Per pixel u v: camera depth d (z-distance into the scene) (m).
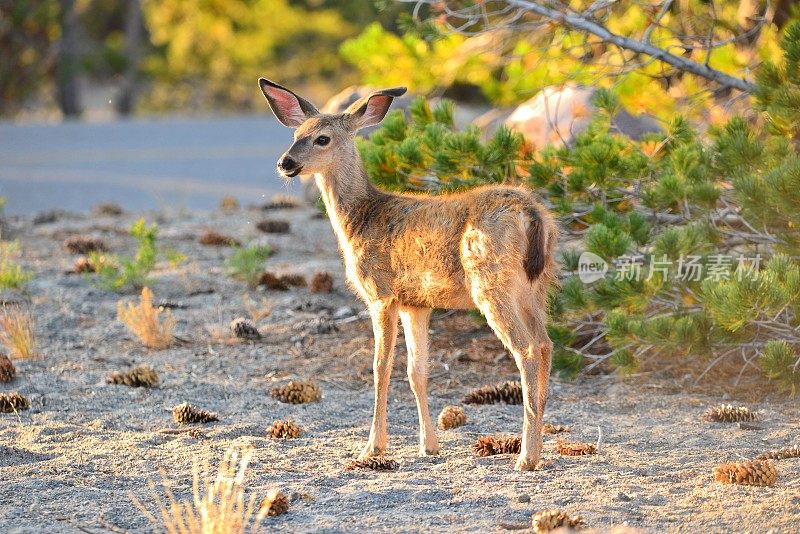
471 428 11.52
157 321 14.46
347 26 67.06
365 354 14.11
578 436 11.10
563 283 13.33
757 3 16.41
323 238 20.45
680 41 15.93
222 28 67.31
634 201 13.97
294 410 12.15
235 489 9.19
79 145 41.31
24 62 51.94
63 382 12.92
